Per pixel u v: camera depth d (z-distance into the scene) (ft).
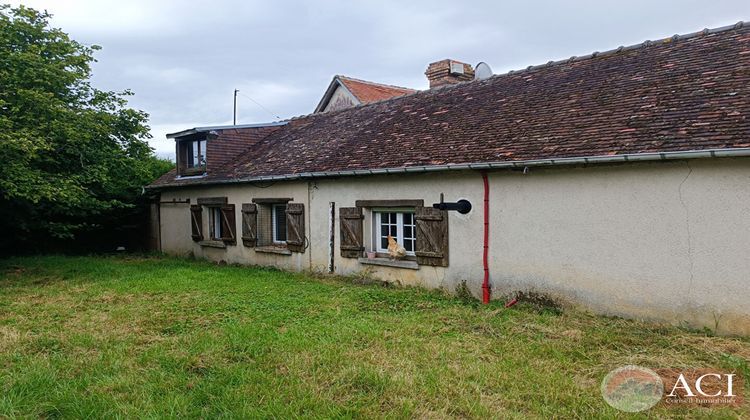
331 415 13.03
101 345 19.51
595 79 29.40
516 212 25.64
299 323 22.15
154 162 66.39
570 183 23.59
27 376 15.93
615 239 22.17
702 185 19.72
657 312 21.02
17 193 36.06
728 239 19.13
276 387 14.92
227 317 23.61
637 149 20.72
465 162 26.66
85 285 33.37
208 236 49.80
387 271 32.42
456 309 24.68
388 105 43.68
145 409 13.57
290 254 39.75
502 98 33.19
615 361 16.83
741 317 18.86
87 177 44.06
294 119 54.75
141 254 56.44
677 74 25.36
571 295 23.68
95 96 47.14
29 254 54.95
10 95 37.83
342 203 35.29
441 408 13.53
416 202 30.35
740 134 18.63
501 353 17.81
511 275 25.93
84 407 13.73
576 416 12.95
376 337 19.77
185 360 17.37
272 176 39.29
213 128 48.57
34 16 42.09
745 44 25.07
